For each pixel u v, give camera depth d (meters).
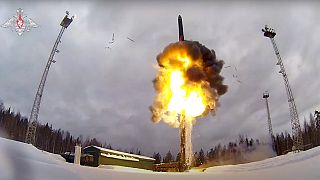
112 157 55.38
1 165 13.53
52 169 15.18
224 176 19.14
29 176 13.10
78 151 45.59
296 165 20.58
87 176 15.96
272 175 18.14
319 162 20.00
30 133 54.25
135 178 17.81
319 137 84.81
